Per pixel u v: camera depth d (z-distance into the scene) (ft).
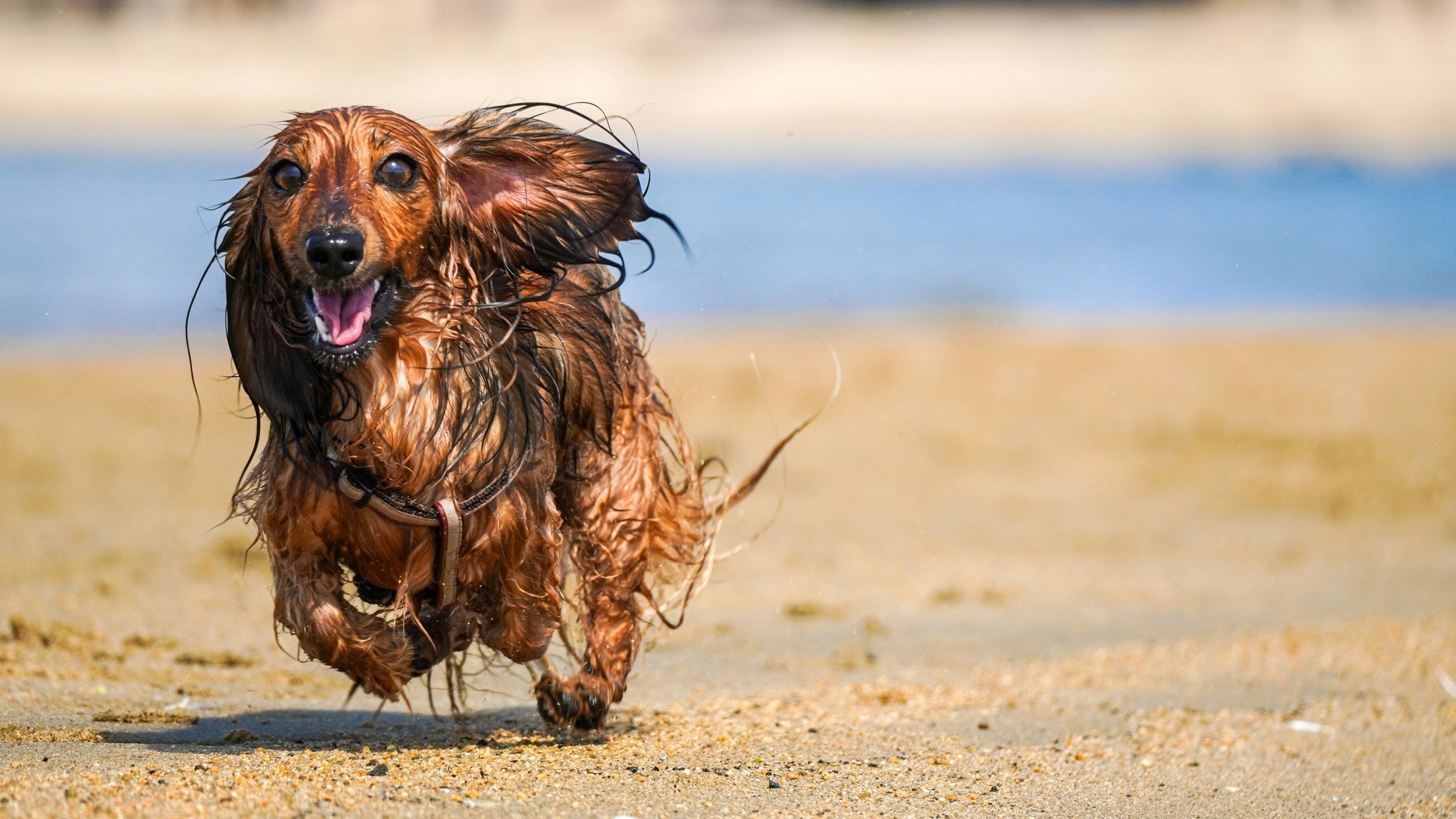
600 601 22.40
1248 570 39.22
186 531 40.14
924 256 111.65
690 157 192.75
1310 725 24.58
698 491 23.86
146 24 251.60
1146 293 99.60
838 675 28.73
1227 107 237.66
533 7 268.21
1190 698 26.63
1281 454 53.52
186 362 69.00
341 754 19.83
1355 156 198.90
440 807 17.31
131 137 190.80
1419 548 41.68
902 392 65.10
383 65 251.39
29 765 18.61
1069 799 20.07
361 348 18.52
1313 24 265.13
